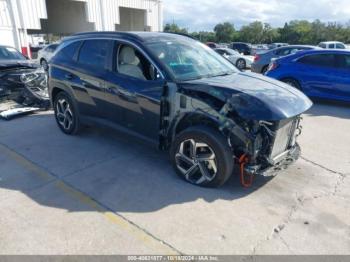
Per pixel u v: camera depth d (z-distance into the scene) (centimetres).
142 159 434
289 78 851
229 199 334
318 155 467
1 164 416
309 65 821
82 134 534
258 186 363
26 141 504
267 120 302
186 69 384
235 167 407
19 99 731
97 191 348
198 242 267
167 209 314
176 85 352
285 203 330
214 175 341
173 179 376
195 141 344
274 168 336
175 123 361
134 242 266
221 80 366
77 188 354
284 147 361
